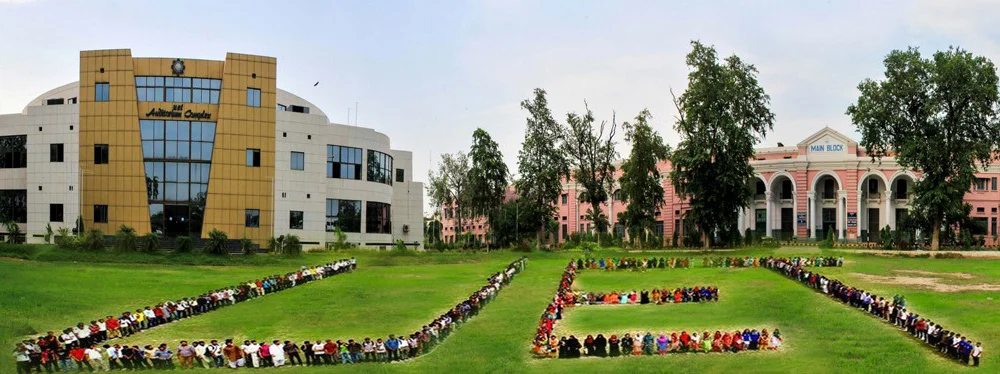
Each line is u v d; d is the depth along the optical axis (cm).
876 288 5159
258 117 8431
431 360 3606
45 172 8238
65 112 8256
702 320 4347
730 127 8369
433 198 13675
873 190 10406
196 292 5103
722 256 7650
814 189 10338
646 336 3719
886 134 8256
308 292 5394
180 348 3519
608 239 9862
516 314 4631
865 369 3288
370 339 3859
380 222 9550
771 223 10569
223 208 8269
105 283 5334
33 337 3734
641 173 9350
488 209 10644
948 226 8738
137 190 8138
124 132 8162
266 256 7412
